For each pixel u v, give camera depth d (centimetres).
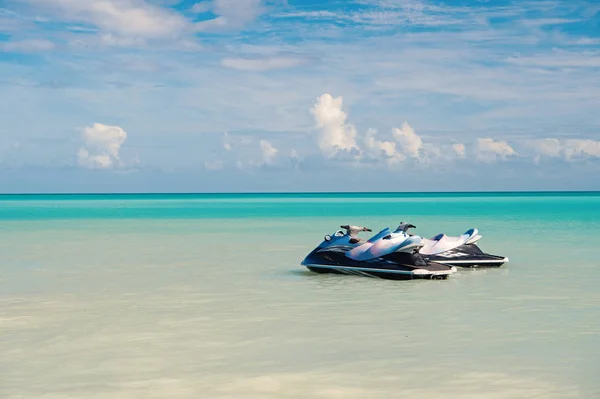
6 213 6362
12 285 1474
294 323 1052
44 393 709
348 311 1153
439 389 716
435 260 1725
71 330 1005
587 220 4362
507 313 1130
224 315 1120
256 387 726
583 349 881
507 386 726
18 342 930
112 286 1459
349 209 7538
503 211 6362
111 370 791
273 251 2275
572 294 1329
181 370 790
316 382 742
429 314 1123
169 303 1240
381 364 812
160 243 2639
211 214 5972
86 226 3953
